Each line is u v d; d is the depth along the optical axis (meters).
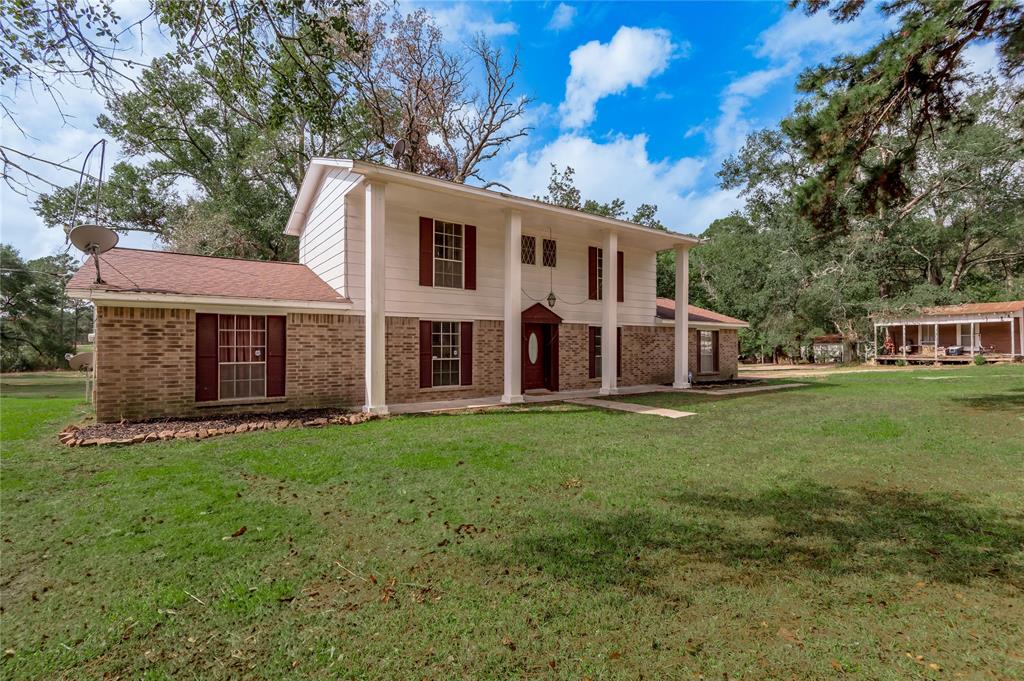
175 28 4.49
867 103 7.03
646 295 16.91
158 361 8.84
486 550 3.53
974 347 26.06
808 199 8.03
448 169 24.22
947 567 3.24
